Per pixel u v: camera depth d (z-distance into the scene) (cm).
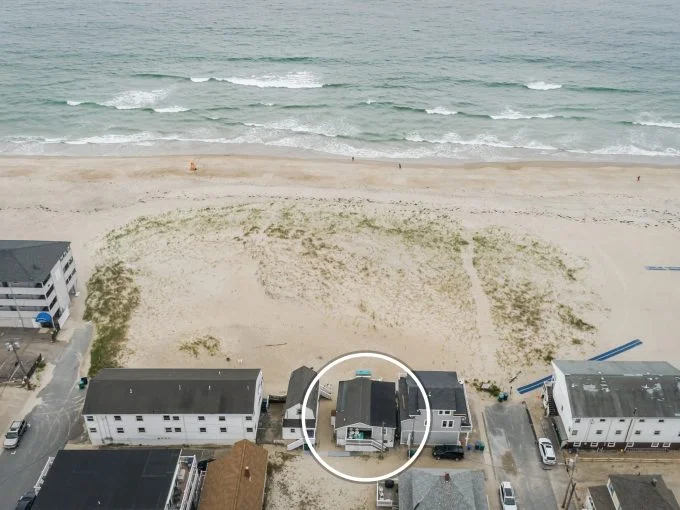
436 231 9125
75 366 6550
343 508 5081
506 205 10138
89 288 7775
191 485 4925
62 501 4475
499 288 7912
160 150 12294
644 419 5472
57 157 11888
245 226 9025
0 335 6931
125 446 5669
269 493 5191
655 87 16388
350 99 14912
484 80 16562
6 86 15412
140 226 9138
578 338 7100
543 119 14112
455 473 4928
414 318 7312
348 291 7675
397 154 12256
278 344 6881
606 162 12194
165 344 6838
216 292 7625
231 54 18412
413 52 19050
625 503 4703
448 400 5516
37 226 9162
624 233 9300
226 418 5534
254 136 12912
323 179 10938
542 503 5138
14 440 5553
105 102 14525
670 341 7094
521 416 6012
